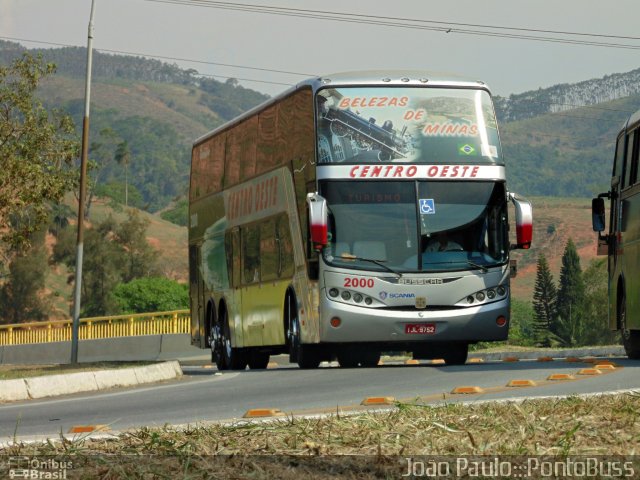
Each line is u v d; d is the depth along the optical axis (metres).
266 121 44.88
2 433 22.77
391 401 24.08
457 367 36.53
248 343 47.06
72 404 30.23
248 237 46.94
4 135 60.97
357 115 39.31
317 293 38.66
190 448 16.25
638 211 37.75
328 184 38.69
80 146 63.34
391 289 38.28
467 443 15.84
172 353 79.44
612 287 42.06
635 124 38.69
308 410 23.52
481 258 38.94
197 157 56.16
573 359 40.25
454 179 39.22
